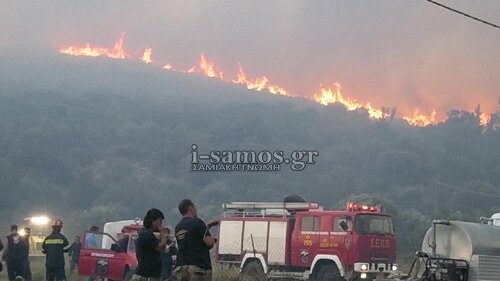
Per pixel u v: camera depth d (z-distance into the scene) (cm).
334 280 2952
